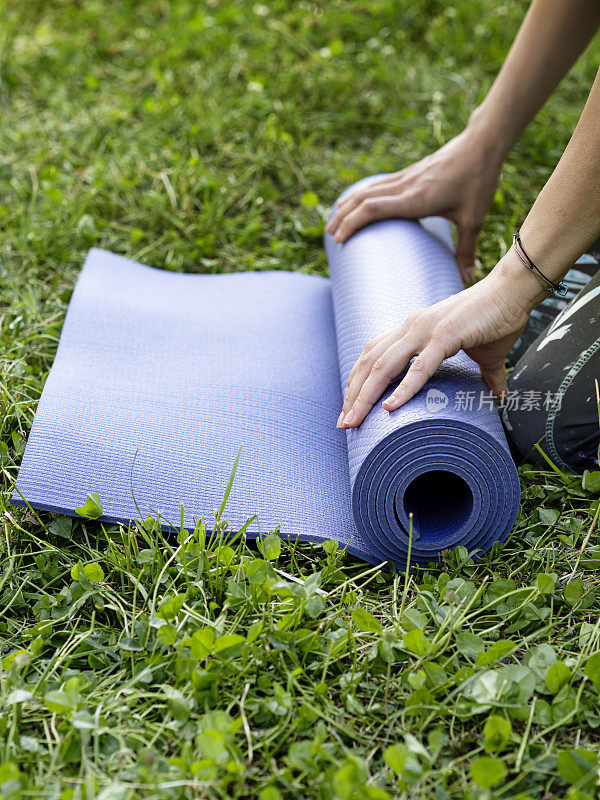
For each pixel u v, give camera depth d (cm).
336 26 400
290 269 264
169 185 279
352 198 220
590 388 173
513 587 154
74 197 289
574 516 176
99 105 349
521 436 186
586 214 149
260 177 303
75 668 147
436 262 201
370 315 183
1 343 220
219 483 170
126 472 168
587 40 199
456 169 211
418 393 157
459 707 134
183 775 123
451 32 393
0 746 127
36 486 162
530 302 157
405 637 140
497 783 123
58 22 419
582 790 122
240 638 137
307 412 190
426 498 175
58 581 162
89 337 203
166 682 139
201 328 213
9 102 356
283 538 162
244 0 426
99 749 130
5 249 260
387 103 353
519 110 205
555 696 136
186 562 155
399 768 120
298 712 135
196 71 366
